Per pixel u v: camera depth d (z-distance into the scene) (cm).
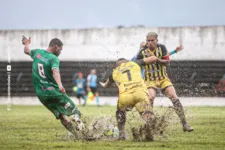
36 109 4059
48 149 1452
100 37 6022
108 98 5716
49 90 1644
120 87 1591
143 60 1631
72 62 6016
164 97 5253
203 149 1439
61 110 1655
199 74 5541
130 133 1775
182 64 5581
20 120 2609
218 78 5531
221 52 5628
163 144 1530
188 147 1475
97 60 6012
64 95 1653
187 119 2577
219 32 5647
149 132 1596
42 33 6166
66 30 6088
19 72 6016
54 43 1666
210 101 5366
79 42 6038
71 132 1678
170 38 5772
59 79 1611
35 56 1664
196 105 4744
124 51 5956
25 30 6153
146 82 1870
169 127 1973
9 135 1845
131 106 1595
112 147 1464
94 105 5275
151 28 5853
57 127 2178
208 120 2503
